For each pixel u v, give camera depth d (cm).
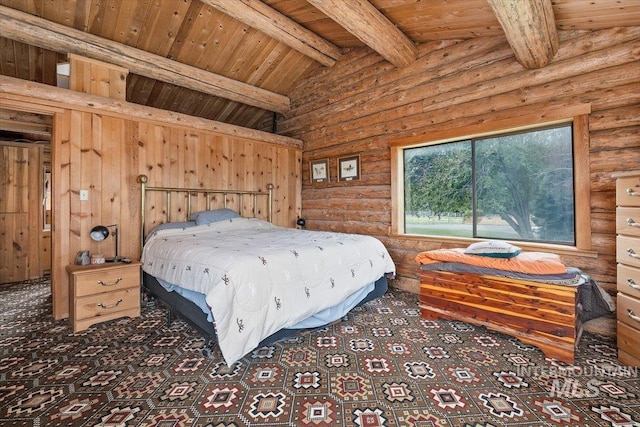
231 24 373
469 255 265
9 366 207
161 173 382
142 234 358
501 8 205
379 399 173
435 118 356
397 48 342
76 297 265
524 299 232
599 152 255
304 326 243
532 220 303
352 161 446
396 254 398
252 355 224
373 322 287
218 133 434
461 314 269
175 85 445
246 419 157
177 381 190
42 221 470
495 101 310
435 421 156
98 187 332
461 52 333
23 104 288
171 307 273
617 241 212
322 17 366
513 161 314
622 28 243
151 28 348
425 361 215
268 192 490
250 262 215
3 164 436
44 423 153
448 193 364
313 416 159
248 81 474
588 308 239
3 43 330
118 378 193
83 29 329
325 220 489
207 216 392
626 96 242
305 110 511
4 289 401
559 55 271
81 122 322
